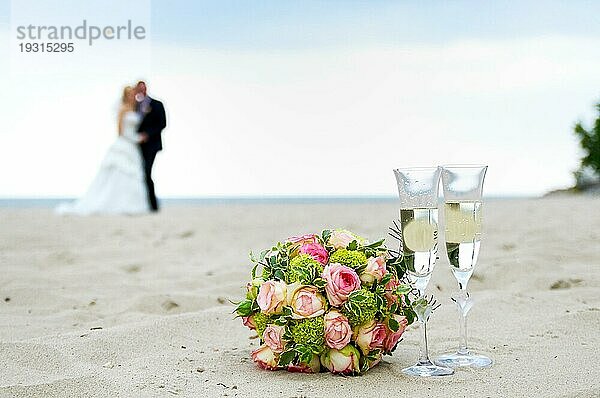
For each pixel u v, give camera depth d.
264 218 10.91
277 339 2.98
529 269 5.24
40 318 4.27
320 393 2.76
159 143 12.33
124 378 2.95
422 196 2.94
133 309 4.41
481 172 3.00
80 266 6.12
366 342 2.96
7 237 8.43
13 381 2.96
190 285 5.16
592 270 5.30
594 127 19.61
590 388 2.71
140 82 12.27
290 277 3.02
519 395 2.69
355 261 3.05
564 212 10.27
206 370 3.09
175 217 11.39
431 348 3.43
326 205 15.34
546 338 3.56
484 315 4.05
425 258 2.96
